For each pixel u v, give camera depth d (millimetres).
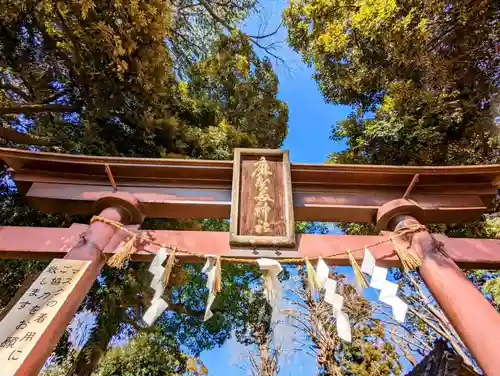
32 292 2111
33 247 2580
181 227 5965
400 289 7727
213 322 7586
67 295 2115
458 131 6105
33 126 5285
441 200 3320
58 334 1948
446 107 6074
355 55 7742
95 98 5168
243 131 7398
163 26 4871
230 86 8031
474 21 5258
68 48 4871
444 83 6152
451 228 6102
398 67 6859
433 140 6145
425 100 6176
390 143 6582
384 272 2422
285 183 3141
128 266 5316
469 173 3268
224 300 7656
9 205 4438
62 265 2316
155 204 3152
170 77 6410
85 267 2328
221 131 6297
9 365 1661
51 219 4691
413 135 6223
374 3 6145
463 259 2693
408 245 2742
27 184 3207
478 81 5855
